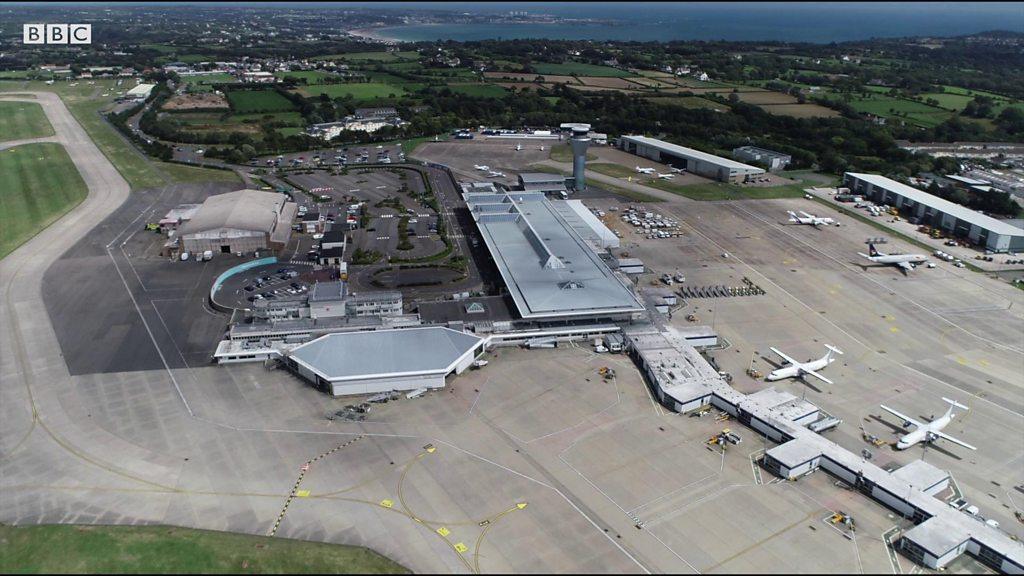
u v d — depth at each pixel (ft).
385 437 328.49
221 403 353.31
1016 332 453.17
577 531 271.28
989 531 266.77
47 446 316.60
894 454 324.60
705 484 300.40
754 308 481.46
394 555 256.73
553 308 428.15
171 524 268.82
